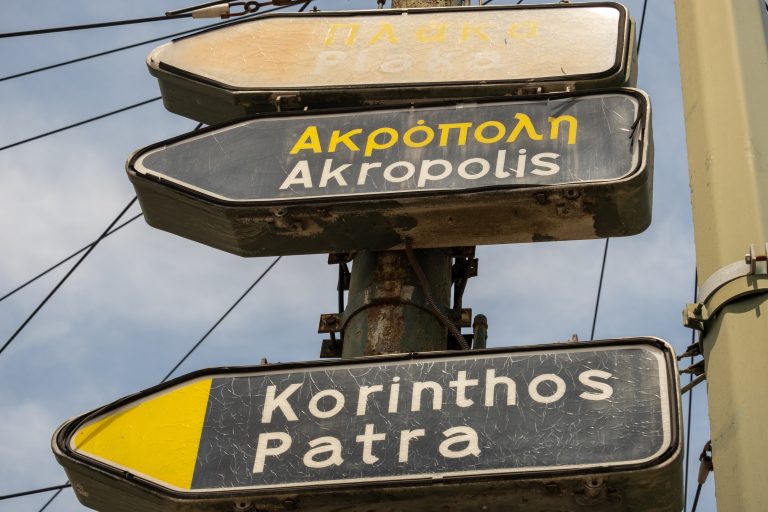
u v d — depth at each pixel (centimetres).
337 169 632
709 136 461
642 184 593
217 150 657
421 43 738
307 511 503
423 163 625
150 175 647
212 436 528
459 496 490
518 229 617
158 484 514
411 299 622
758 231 426
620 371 514
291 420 527
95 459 528
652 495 483
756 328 407
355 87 707
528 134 629
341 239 632
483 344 627
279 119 669
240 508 504
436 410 516
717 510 383
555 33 730
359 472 500
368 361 544
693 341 518
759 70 475
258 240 639
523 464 488
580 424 497
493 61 714
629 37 727
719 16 495
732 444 385
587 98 643
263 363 557
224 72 737
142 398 550
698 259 443
